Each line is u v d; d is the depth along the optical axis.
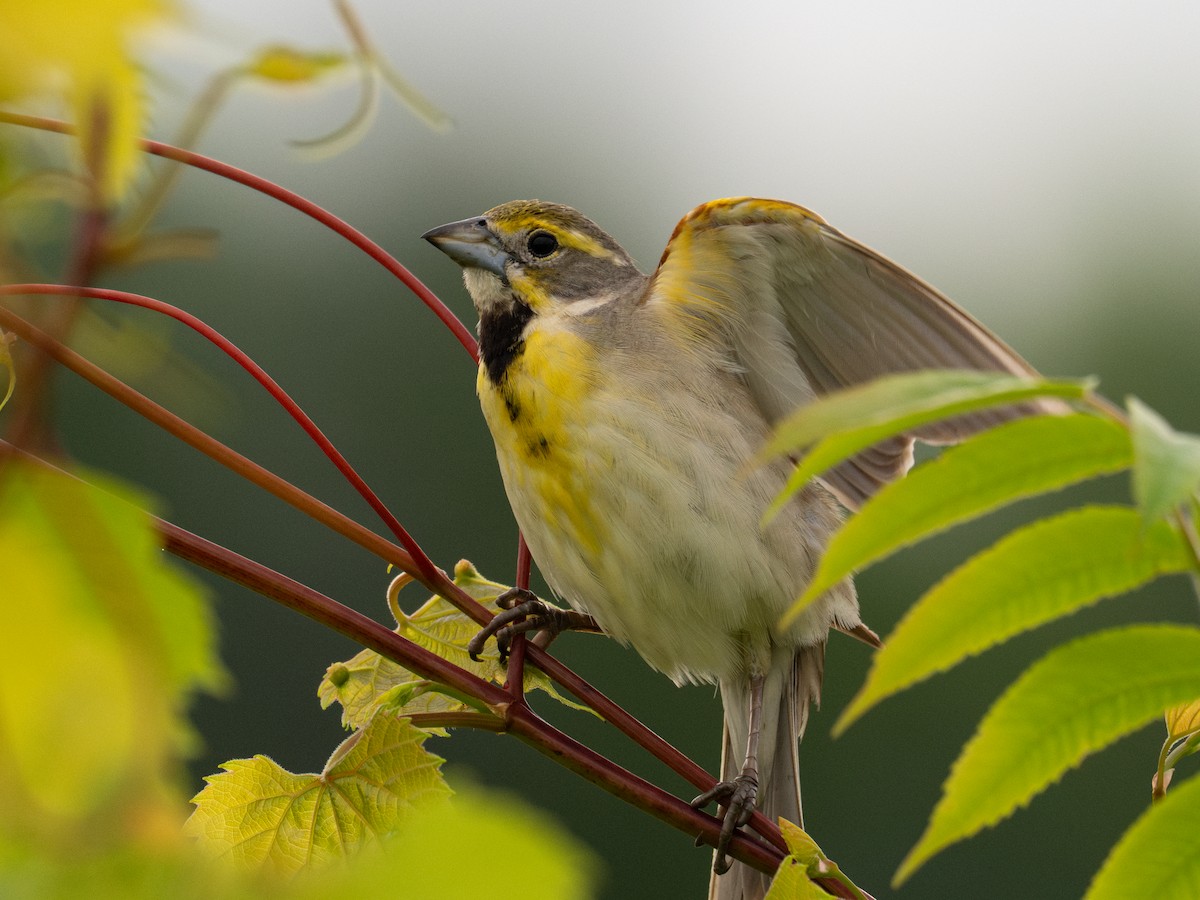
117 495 1.42
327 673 6.64
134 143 1.55
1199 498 2.77
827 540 8.63
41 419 1.46
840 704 17.34
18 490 1.39
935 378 2.26
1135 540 2.78
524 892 1.27
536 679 6.62
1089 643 2.98
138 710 1.34
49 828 1.29
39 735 1.32
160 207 1.68
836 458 2.32
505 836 1.28
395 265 6.02
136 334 1.64
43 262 1.59
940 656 2.76
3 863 1.28
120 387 4.96
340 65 1.78
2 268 1.50
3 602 1.35
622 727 6.34
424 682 5.64
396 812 4.91
